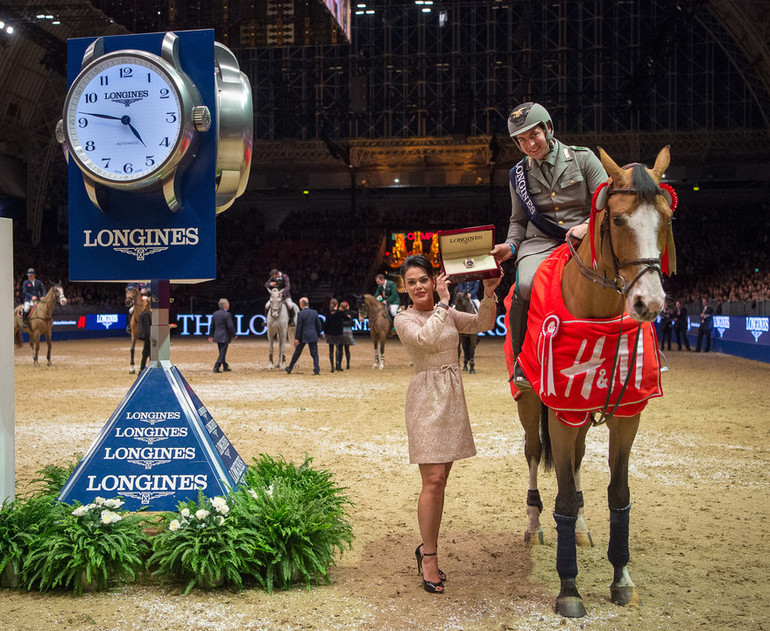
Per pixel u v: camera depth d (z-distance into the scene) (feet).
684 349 92.02
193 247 14.85
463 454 13.28
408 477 22.04
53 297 61.87
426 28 140.26
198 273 14.84
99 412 35.01
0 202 124.47
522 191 15.20
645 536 16.30
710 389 45.34
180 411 14.67
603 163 11.30
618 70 136.87
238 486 14.98
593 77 136.98
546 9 137.90
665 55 110.93
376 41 142.41
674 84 134.10
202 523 13.41
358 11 105.81
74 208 15.14
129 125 14.37
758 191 136.67
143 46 14.87
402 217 145.89
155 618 11.70
